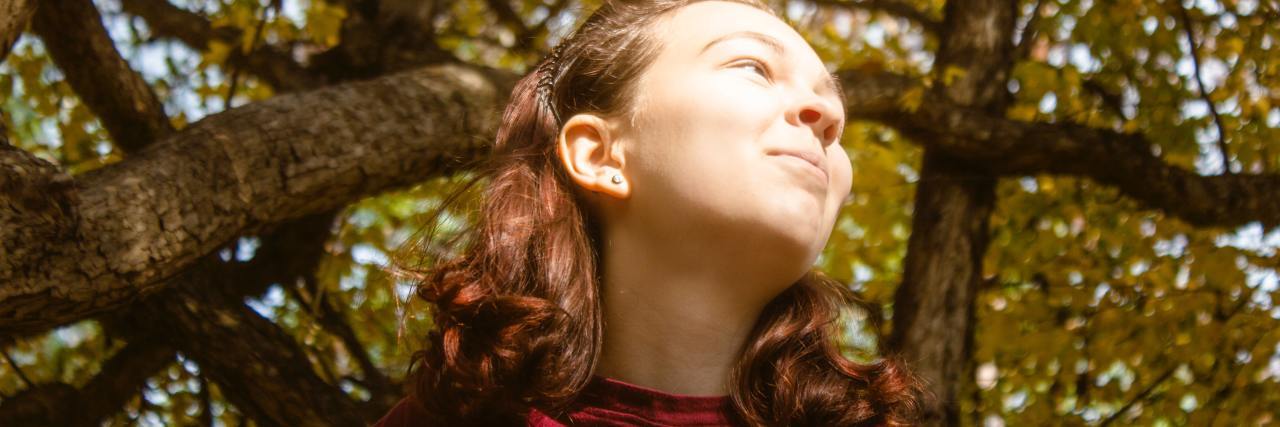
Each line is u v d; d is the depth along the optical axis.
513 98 1.46
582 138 1.27
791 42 1.26
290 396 3.10
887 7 4.27
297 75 3.50
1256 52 3.93
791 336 1.31
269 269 3.82
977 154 3.70
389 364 3.85
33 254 2.14
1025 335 3.91
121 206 2.30
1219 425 3.84
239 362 3.11
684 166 1.17
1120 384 3.95
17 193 2.12
